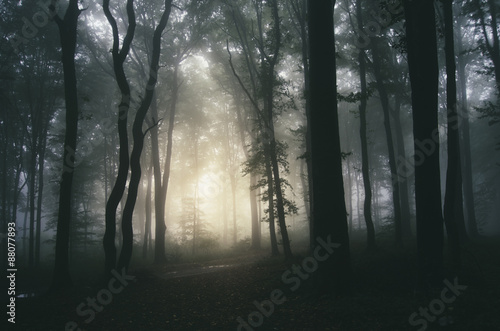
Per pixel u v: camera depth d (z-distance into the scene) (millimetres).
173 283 13984
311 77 10273
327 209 9789
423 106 9102
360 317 7488
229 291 11773
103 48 27609
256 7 21672
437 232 8914
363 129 19875
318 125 10055
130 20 14984
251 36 24281
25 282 20016
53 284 13070
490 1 21703
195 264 22750
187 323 8570
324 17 10164
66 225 13680
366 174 19422
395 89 23000
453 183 11938
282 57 22312
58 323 8602
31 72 27266
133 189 14984
